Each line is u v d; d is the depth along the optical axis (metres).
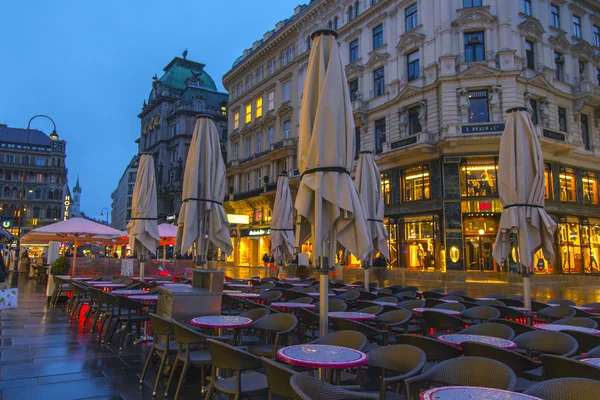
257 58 46.56
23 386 5.57
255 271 36.38
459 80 26.03
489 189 25.50
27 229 86.44
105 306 10.59
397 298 9.00
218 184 9.27
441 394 2.94
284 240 16.09
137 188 12.87
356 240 5.54
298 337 7.81
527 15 27.16
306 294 9.51
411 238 28.36
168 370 6.19
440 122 26.55
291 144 39.66
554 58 28.94
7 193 87.31
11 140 88.69
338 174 5.55
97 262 16.67
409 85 28.47
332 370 4.50
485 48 26.33
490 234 25.81
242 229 47.53
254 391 4.16
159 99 68.00
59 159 92.25
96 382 5.80
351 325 5.94
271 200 42.19
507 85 25.48
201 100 64.25
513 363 4.12
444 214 25.89
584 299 16.27
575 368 3.61
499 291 19.06
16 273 20.77
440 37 27.17
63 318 10.98
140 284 11.44
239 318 6.07
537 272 25.27
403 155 28.36
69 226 16.16
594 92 29.08
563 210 27.39
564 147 26.22
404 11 30.05
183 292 6.71
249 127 47.00
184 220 9.08
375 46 32.53
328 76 5.75
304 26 39.81
